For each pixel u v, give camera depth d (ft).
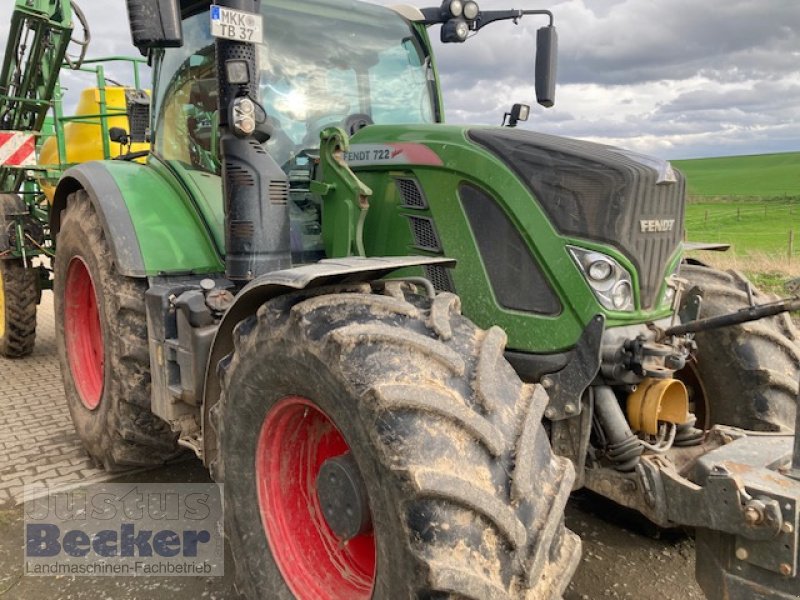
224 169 9.20
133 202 11.07
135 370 11.04
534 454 6.14
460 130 9.10
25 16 16.89
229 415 7.98
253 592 7.96
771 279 38.24
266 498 7.91
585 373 8.02
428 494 5.62
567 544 6.40
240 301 7.77
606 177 7.89
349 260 7.46
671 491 7.15
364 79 11.90
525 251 8.29
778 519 5.80
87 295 13.56
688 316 9.07
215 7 8.31
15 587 9.32
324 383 6.54
